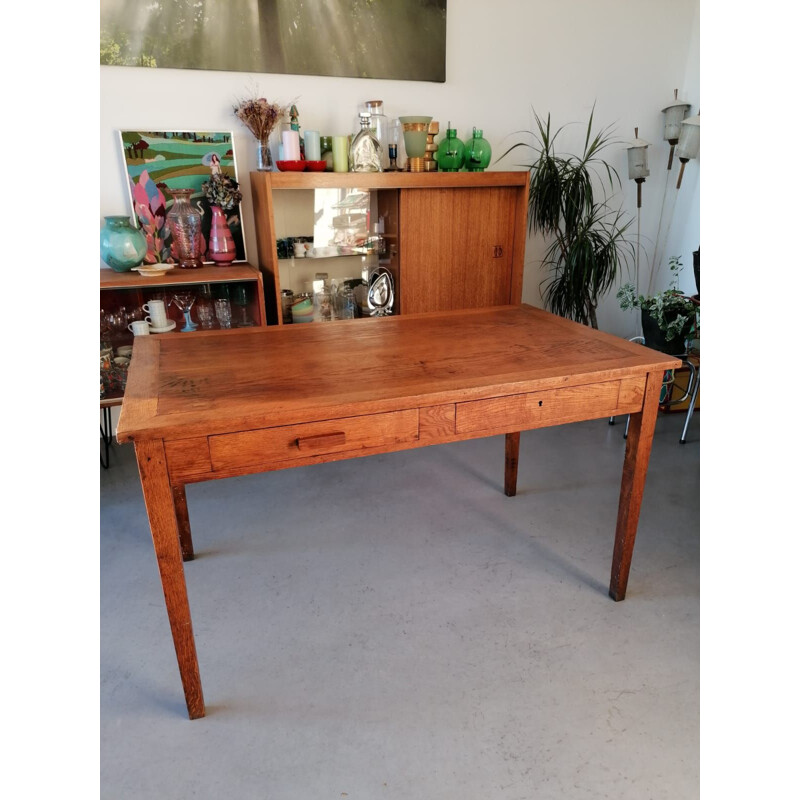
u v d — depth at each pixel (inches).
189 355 74.7
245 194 128.2
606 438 132.5
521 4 138.6
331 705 65.1
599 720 63.0
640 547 92.4
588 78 150.9
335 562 89.5
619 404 71.1
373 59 128.8
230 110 122.3
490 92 142.4
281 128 121.4
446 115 140.1
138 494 109.9
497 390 63.9
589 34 147.2
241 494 109.7
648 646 72.8
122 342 120.2
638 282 175.8
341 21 124.0
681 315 127.4
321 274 136.1
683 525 98.2
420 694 66.3
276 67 122.2
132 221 120.4
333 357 73.6
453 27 134.6
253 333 84.5
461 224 132.3
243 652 72.5
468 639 74.0
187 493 110.1
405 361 72.1
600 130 156.8
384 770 58.0
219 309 122.6
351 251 132.6
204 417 55.1
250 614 78.8
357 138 121.9
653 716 63.4
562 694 66.1
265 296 127.3
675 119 154.9
